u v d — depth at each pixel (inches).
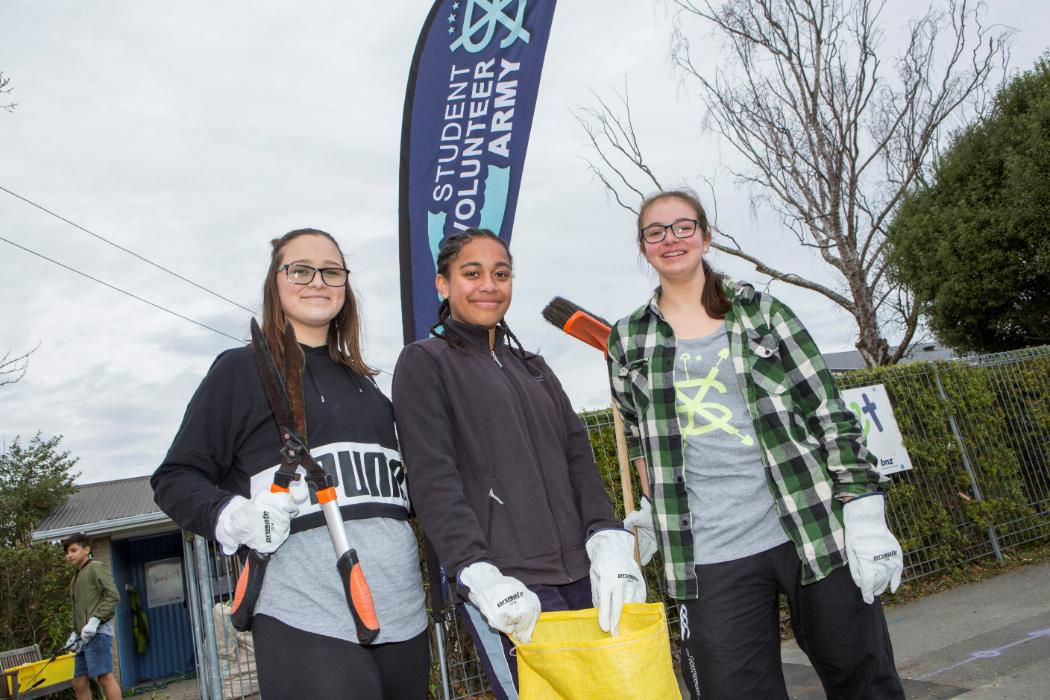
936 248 568.4
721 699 92.4
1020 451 311.1
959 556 276.2
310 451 77.0
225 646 186.1
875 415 266.8
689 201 104.1
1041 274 510.3
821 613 91.3
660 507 98.2
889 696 91.2
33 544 370.0
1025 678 150.9
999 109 569.6
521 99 198.7
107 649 311.0
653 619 73.8
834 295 629.0
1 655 289.6
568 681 70.2
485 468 83.1
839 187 618.2
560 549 82.6
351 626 72.0
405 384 85.5
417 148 197.8
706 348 100.3
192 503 70.8
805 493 92.4
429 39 202.8
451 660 192.4
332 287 83.4
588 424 225.6
